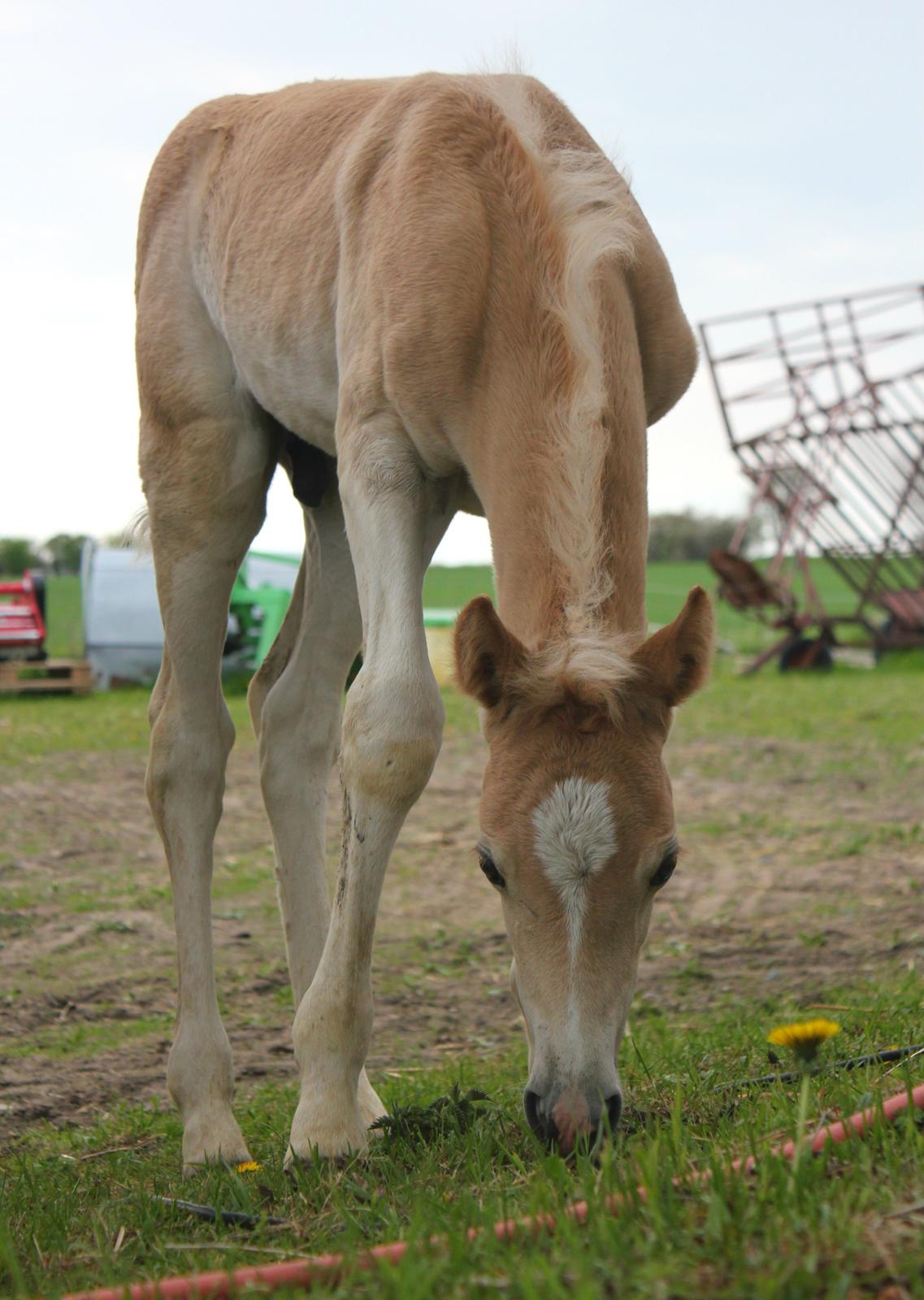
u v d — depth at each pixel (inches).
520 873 98.4
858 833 305.6
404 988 208.7
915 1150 79.6
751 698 563.5
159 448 157.5
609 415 115.0
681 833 315.0
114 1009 199.8
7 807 346.6
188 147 167.6
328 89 158.7
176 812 147.4
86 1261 92.2
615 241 122.6
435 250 126.4
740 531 685.3
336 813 340.8
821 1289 63.7
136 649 602.5
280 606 573.6
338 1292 69.9
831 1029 88.1
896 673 658.2
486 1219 80.0
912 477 657.6
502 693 104.1
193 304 160.7
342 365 135.6
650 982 204.4
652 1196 74.4
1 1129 152.0
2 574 1578.5
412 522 129.6
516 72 146.3
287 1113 145.6
